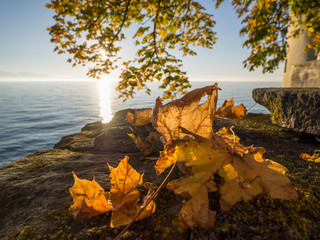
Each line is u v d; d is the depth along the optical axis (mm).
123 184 774
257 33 4934
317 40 4242
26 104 127875
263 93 2328
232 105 1888
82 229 822
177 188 692
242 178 689
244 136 1889
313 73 3064
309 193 862
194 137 757
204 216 650
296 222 712
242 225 719
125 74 4160
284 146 1655
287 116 1982
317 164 1210
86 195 799
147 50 3912
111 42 3775
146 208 771
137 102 135125
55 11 3455
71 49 3805
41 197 1089
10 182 1306
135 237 767
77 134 2660
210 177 716
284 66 7055
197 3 4168
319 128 1688
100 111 97250
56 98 178000
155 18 3723
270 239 666
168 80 3953
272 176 657
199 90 791
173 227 790
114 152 1890
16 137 45688
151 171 1310
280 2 4328
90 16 3627
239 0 4852
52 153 1922
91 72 4207
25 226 871
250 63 5727
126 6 3584
